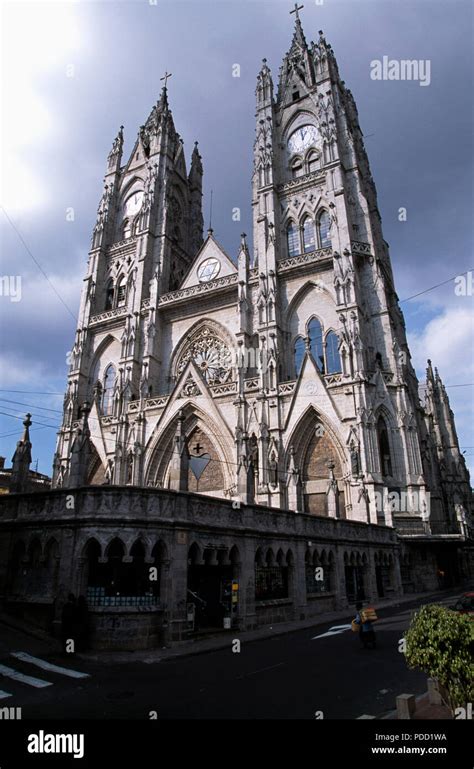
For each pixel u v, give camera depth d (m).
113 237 74.62
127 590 18.92
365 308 50.78
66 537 18.97
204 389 50.81
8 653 15.93
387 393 45.81
